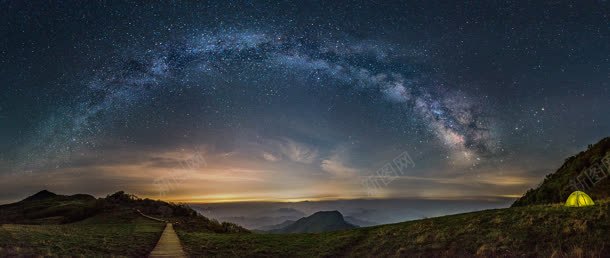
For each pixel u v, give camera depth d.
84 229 41.81
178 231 45.25
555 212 26.03
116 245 30.83
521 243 21.53
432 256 22.97
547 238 21.44
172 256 26.91
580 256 18.09
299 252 30.38
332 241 32.97
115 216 61.53
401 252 25.09
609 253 18.16
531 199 51.66
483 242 23.19
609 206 24.52
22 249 25.50
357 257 26.70
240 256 29.02
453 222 30.41
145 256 27.09
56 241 30.33
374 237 31.53
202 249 31.64
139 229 45.16
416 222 34.66
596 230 20.84
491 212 31.61
